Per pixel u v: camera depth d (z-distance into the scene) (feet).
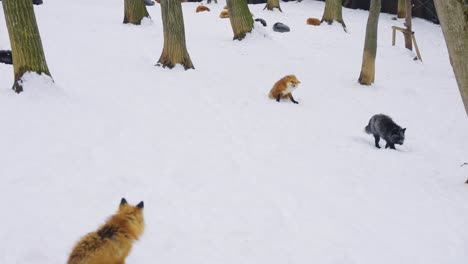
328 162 28.12
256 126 34.22
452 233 19.62
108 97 36.70
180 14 48.14
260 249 17.30
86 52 52.34
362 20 99.40
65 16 74.54
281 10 98.89
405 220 20.66
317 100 45.60
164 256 16.26
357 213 21.03
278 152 28.99
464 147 35.40
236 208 20.57
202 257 16.40
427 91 52.85
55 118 30.12
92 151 25.63
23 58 33.37
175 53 48.78
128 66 48.24
